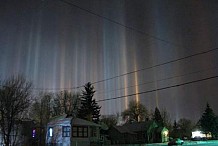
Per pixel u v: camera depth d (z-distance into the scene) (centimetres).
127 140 7106
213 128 9119
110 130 7125
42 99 5984
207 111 9350
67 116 4669
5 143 3594
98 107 7056
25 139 4506
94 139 4619
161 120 10469
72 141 4275
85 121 4597
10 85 3741
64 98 7088
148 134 7781
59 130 4459
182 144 5584
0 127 3753
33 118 5681
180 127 12056
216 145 4856
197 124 10431
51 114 6531
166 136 8475
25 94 3909
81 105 7131
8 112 3628
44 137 4838
